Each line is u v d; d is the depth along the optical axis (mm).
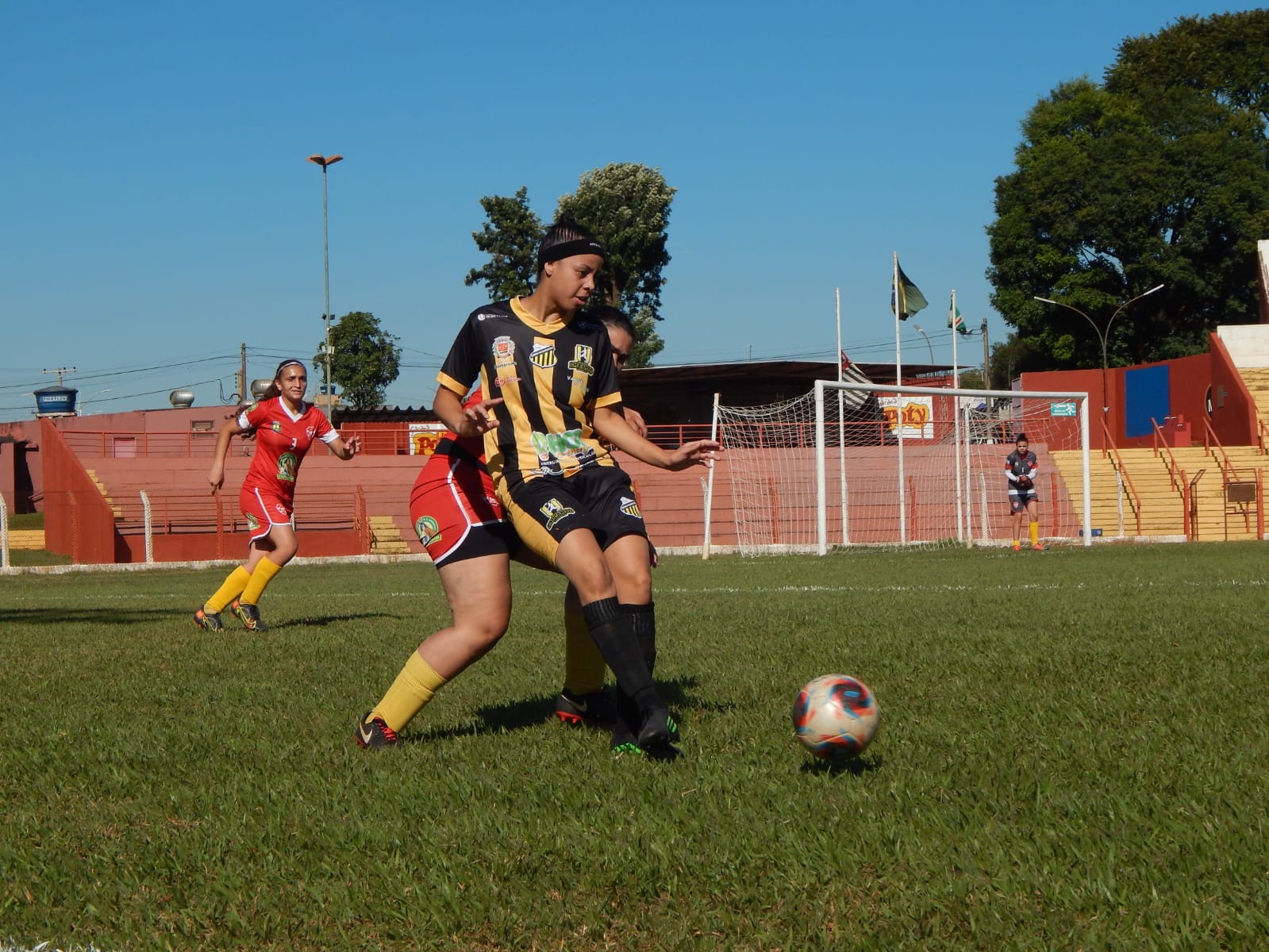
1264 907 3225
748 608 13789
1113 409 66812
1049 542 37344
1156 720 5926
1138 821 4047
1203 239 79875
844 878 3566
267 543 12555
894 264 42719
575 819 4316
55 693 7934
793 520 43625
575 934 3266
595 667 6387
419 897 3520
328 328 58750
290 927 3365
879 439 53781
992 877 3518
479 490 5895
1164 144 81125
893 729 5867
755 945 3145
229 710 7062
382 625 12773
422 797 4707
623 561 5699
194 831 4309
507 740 5902
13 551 40250
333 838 4164
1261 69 90000
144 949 3244
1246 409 52406
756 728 5930
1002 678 7527
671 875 3650
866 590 17078
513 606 14852
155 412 63250
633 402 61375
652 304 80625
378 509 44438
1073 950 3020
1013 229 82875
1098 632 10016
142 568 35719
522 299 6000
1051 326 84688
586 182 78438
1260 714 6047
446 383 5922
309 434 12547
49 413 63000
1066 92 92562
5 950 3260
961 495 43625
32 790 5066
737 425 49812
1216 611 11891
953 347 47156
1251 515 42781
